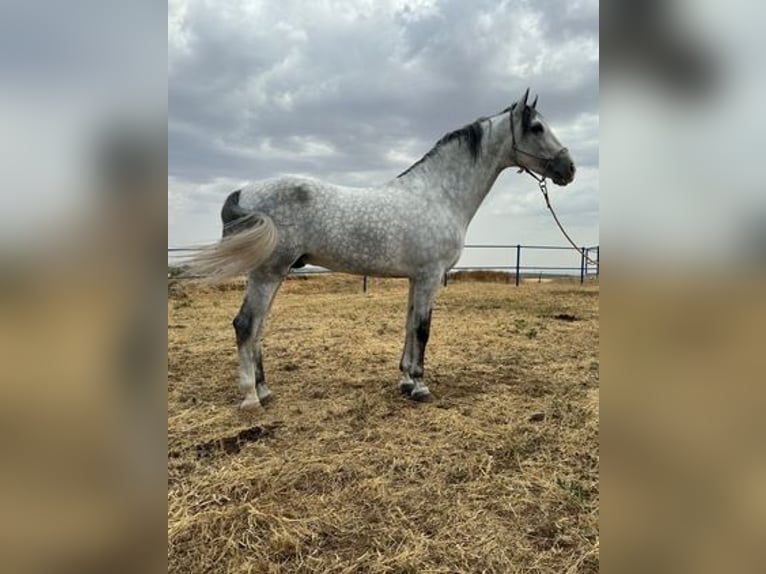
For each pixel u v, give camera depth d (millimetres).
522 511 2008
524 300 9367
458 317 7215
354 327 6383
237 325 3098
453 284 13414
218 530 1864
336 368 4281
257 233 2729
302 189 2996
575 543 1791
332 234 3027
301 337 5695
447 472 2336
